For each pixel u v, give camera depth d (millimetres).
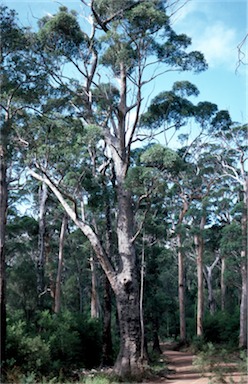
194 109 23297
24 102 16656
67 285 43312
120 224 19203
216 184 34719
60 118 16859
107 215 21922
